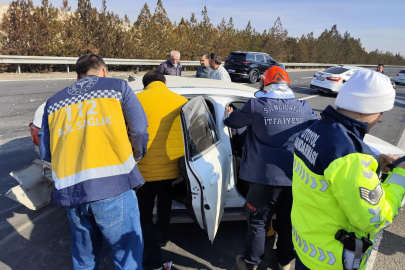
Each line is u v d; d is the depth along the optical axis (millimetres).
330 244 1336
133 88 2725
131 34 15625
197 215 2027
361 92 1261
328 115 1359
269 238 2844
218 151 2361
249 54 14734
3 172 3779
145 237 2207
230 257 2580
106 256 2516
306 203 1378
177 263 2471
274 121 2068
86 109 1652
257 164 2092
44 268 2342
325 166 1247
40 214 3031
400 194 1275
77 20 13422
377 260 2613
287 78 2219
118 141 1653
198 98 2301
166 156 2154
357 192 1159
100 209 1637
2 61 10602
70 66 13320
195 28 19766
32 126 2777
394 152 3102
